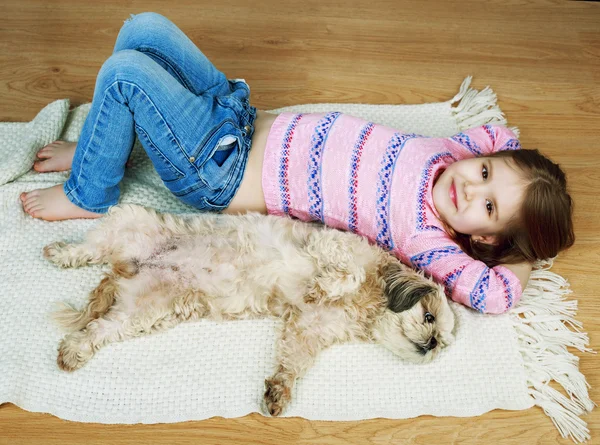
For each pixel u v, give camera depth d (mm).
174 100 1795
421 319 1763
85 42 2588
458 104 2584
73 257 1883
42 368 1738
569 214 1848
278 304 1893
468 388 1810
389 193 1869
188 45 1988
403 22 2830
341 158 1897
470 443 1758
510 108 2584
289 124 1984
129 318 1781
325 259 1813
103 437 1696
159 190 2156
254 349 1838
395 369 1827
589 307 2047
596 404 1842
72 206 1960
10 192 2037
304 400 1769
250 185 1971
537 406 1828
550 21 2891
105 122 1792
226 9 2777
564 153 2451
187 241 1892
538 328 1953
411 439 1755
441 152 1946
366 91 2592
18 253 1930
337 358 1845
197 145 1834
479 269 1823
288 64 2639
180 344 1833
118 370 1771
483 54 2754
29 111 2375
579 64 2748
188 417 1722
